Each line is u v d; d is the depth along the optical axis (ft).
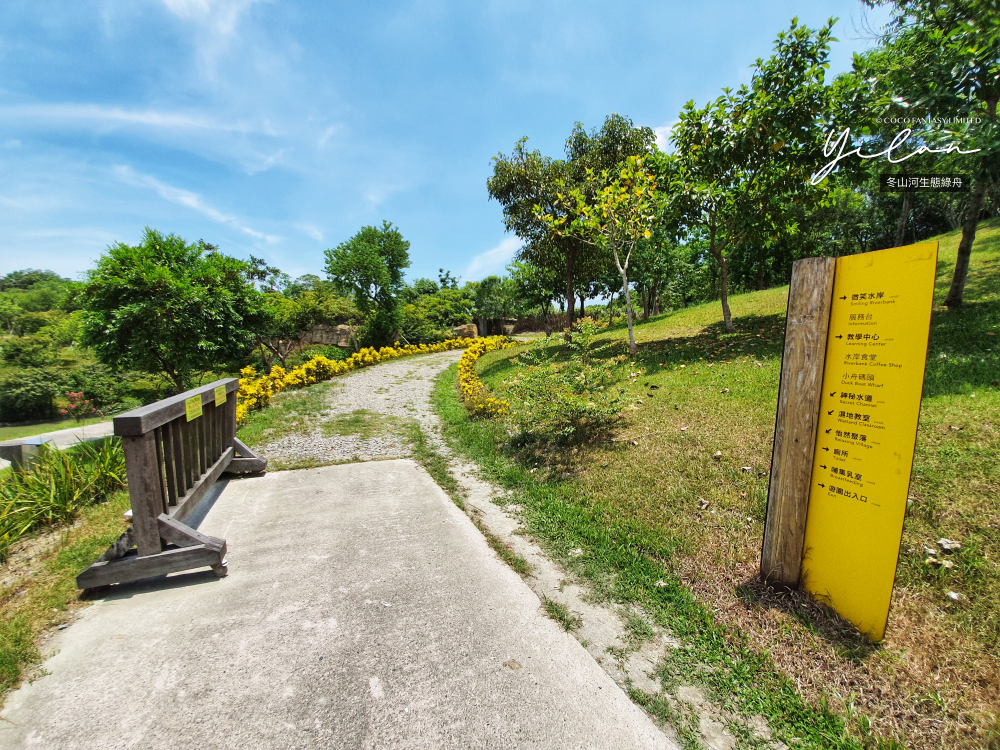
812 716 6.15
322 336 103.76
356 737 5.77
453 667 7.00
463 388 34.19
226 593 8.90
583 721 6.09
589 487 13.66
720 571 9.17
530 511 12.89
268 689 6.52
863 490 7.07
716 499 11.73
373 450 19.62
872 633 7.08
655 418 18.10
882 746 5.61
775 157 27.53
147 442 9.03
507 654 7.30
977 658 6.60
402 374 48.85
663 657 7.35
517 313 152.56
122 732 5.79
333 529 11.75
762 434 14.70
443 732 5.86
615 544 10.66
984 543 8.48
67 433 39.81
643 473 13.76
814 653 7.10
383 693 6.48
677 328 43.16
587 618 8.34
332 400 32.32
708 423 16.47
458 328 125.29
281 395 33.99
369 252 87.81
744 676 6.87
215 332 28.30
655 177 32.63
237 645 7.42
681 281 104.94
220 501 13.74
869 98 22.50
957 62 17.67
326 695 6.42
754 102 26.45
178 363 27.94
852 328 7.08
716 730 6.07
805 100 24.89
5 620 7.98
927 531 9.11
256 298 31.81
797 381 7.73
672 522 11.11
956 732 5.71
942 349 18.98
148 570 8.97
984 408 13.30
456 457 18.66
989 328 20.20
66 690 6.47
